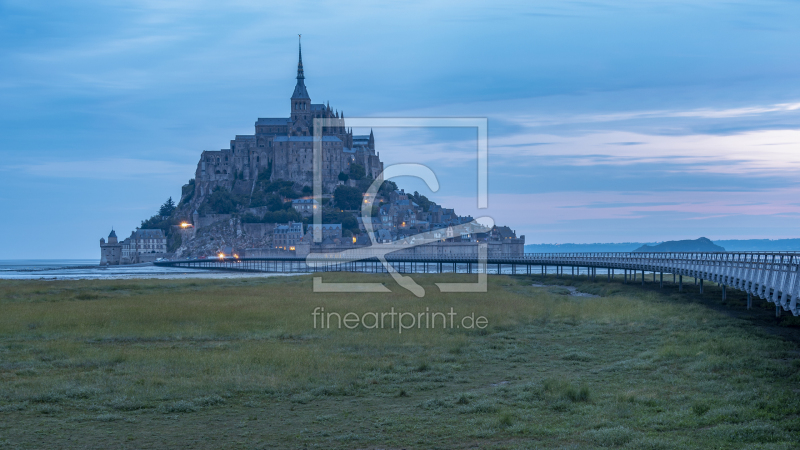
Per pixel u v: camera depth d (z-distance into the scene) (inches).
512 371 1359.5
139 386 1222.3
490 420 983.0
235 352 1550.2
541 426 940.0
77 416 1040.8
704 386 1115.9
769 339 1478.8
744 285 1669.5
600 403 1056.8
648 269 2935.5
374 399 1150.3
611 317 2075.5
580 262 3927.2
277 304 2608.3
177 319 2148.1
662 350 1444.4
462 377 1315.2
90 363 1428.4
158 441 920.9
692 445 816.9
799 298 1200.8
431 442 893.8
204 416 1047.0
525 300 2721.5
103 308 2444.6
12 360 1466.5
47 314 2239.2
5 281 4429.1
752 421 893.2
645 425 923.4
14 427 984.9
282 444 902.4
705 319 1859.0
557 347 1625.2
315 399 1154.7
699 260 2244.1
